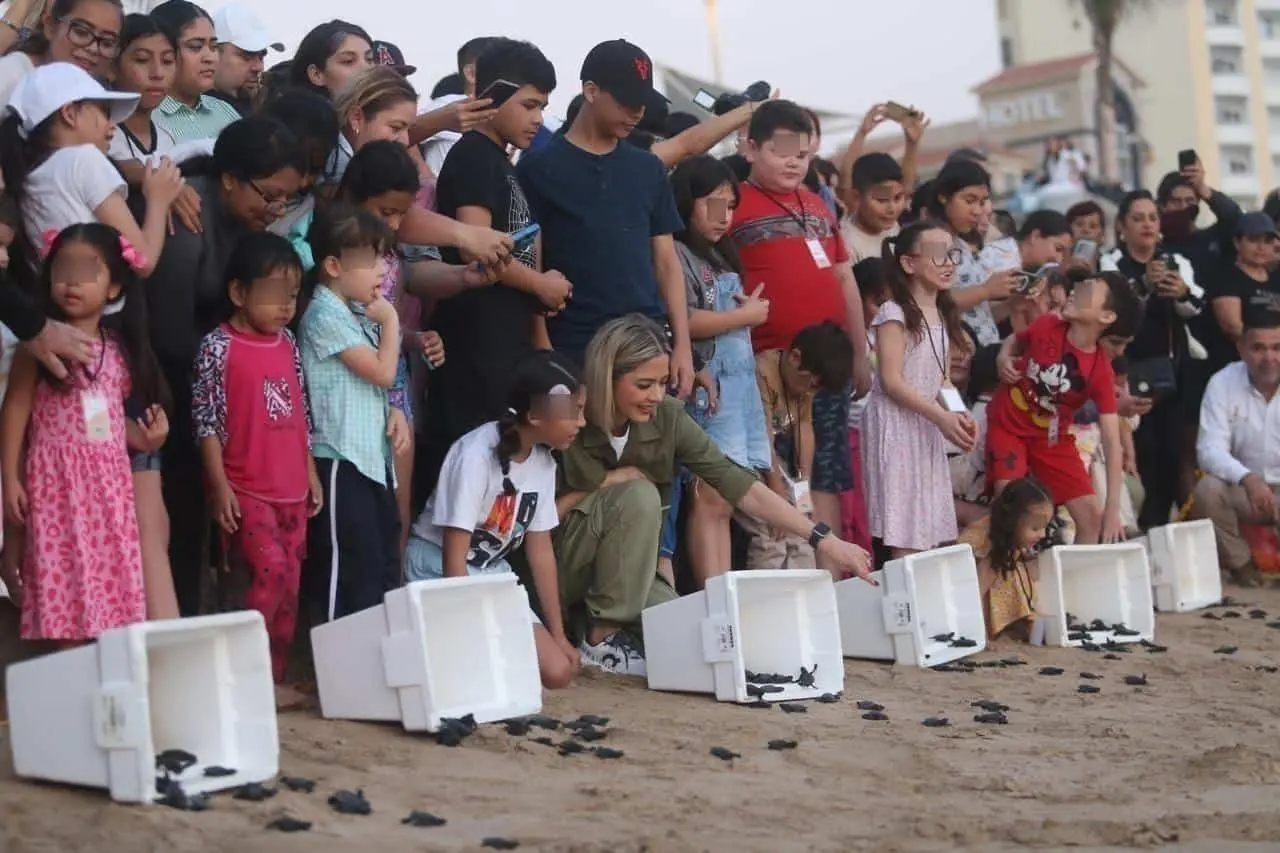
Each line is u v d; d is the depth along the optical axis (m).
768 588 7.25
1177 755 6.25
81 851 4.67
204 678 5.44
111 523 6.02
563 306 7.69
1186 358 12.16
